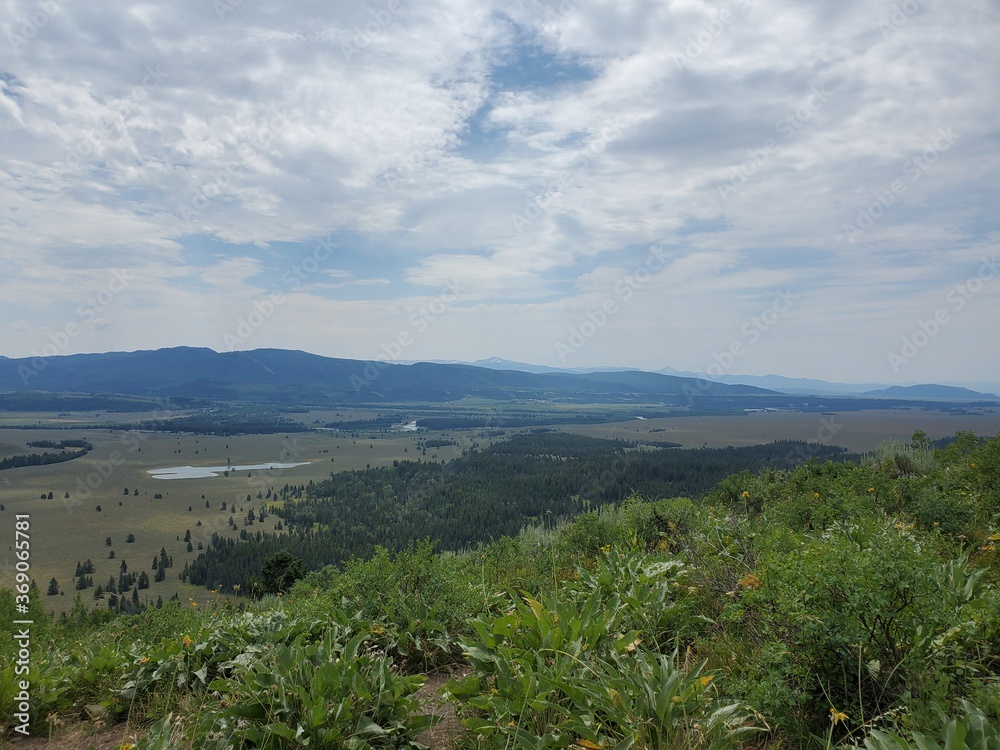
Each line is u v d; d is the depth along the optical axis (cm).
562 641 397
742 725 304
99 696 493
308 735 332
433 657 509
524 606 461
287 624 557
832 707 279
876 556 305
